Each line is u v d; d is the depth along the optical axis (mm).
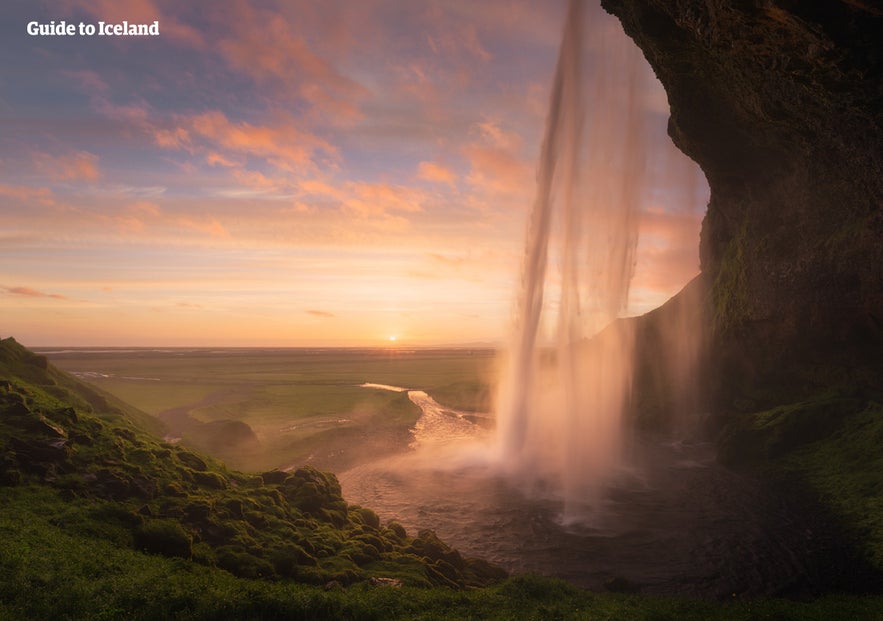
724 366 71875
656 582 30422
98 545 21266
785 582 30109
